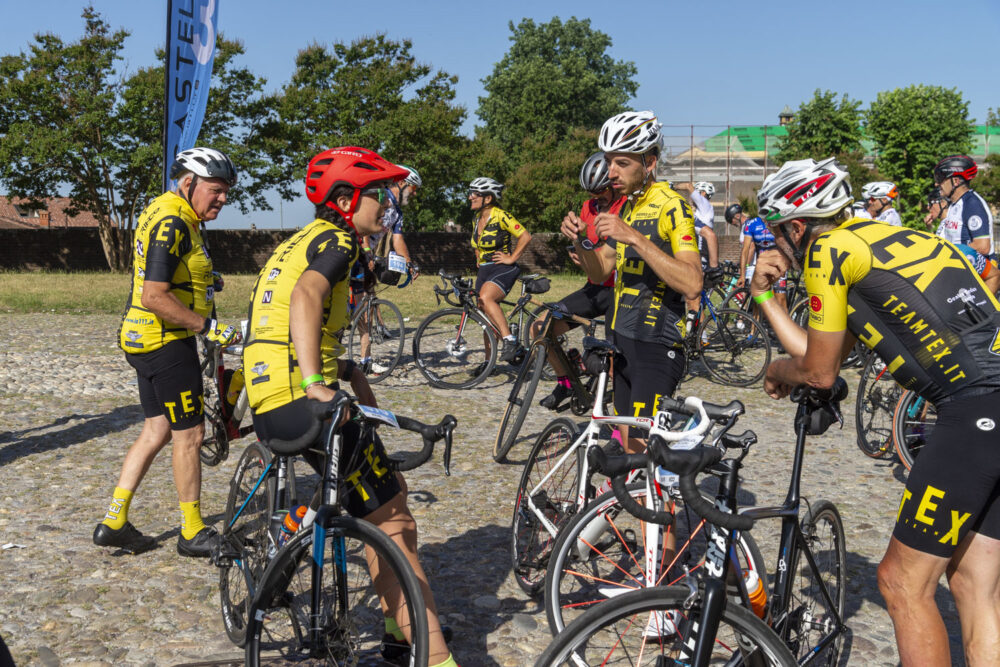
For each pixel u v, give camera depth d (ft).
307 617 8.19
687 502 6.43
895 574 7.66
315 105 102.89
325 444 8.01
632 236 10.69
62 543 13.06
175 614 10.79
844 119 132.26
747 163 132.05
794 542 8.50
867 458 18.44
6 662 6.10
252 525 10.20
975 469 7.18
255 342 8.46
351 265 8.46
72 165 88.48
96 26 87.10
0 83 86.17
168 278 11.73
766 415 22.79
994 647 7.54
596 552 10.36
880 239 7.57
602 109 198.49
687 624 6.88
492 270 25.66
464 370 27.84
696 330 26.13
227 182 12.30
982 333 7.34
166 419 12.69
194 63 23.63
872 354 18.17
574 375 17.39
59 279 72.69
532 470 12.07
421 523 14.21
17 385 24.85
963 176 20.80
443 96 109.29
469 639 10.27
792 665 6.93
